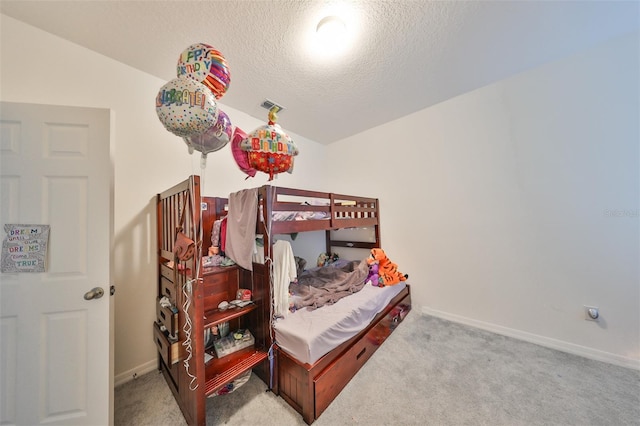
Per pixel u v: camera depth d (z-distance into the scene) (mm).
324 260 3441
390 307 2428
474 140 2430
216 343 1639
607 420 1279
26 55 1492
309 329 1500
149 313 1928
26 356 1110
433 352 1966
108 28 1525
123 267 1821
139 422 1354
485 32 1635
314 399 1316
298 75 2045
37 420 1114
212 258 1949
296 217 1922
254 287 1723
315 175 3727
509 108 2219
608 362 1782
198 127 1146
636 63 1696
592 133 1861
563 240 1986
